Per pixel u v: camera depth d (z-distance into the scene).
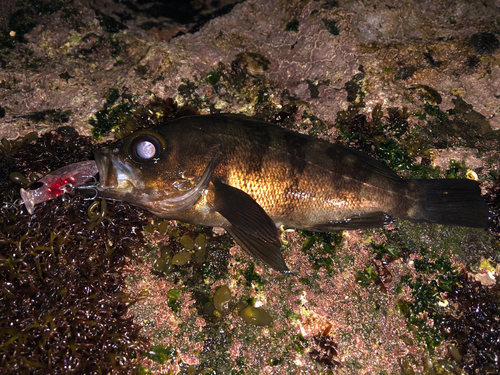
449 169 0.29
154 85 0.29
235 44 0.31
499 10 0.33
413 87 0.31
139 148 0.23
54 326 0.20
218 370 0.23
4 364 0.20
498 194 0.28
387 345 0.25
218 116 0.26
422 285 0.27
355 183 0.25
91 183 0.23
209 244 0.26
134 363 0.23
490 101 0.31
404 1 0.32
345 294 0.26
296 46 0.31
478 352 0.25
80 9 0.31
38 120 0.27
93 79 0.29
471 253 0.27
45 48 0.30
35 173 0.24
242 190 0.24
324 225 0.26
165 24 0.31
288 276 0.26
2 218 0.22
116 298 0.23
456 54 0.32
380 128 0.30
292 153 0.25
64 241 0.22
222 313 0.24
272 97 0.30
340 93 0.30
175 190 0.24
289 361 0.24
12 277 0.21
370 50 0.31
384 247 0.27
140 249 0.25
